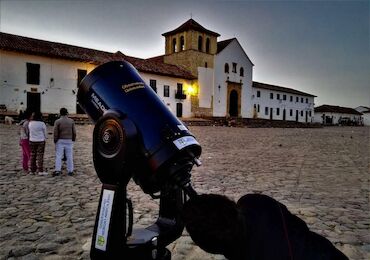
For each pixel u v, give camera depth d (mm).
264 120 55125
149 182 2275
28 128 8711
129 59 45969
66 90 38594
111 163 2023
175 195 2316
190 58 51719
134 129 2037
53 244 3883
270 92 71438
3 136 17953
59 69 38062
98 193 6469
